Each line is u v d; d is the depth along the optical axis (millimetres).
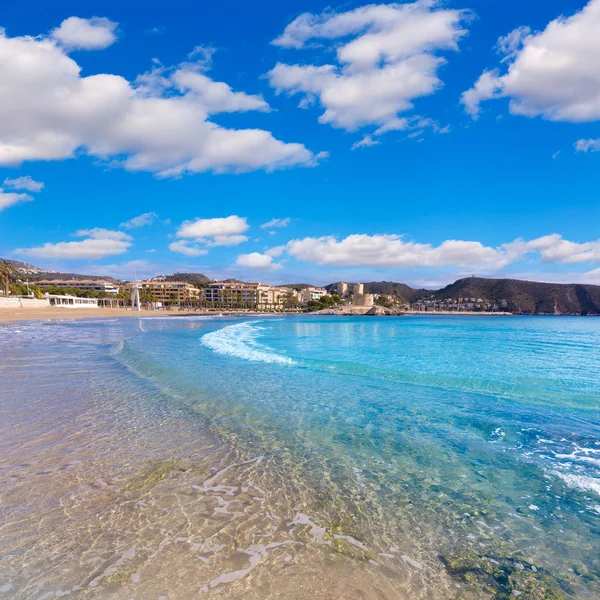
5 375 13016
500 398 9891
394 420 8062
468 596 3162
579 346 24469
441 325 62156
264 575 3359
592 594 3178
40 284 195750
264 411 8766
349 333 39125
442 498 4836
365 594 3156
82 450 6332
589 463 5828
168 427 7594
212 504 4617
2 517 4273
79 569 3400
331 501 4738
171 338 29859
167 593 3109
